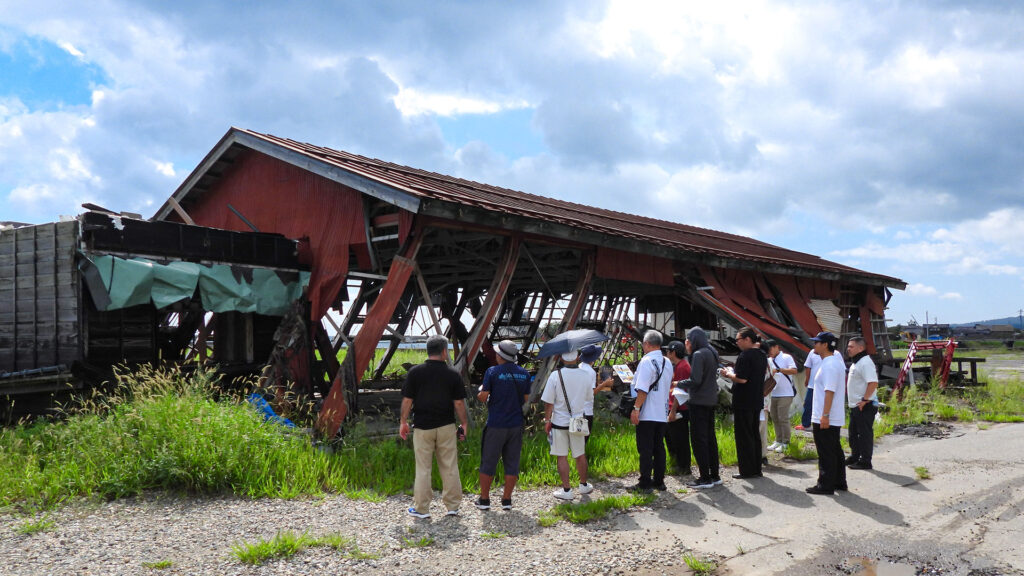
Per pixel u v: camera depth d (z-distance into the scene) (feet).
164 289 27.63
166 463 20.44
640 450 22.20
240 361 32.35
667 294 56.95
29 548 15.38
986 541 16.79
